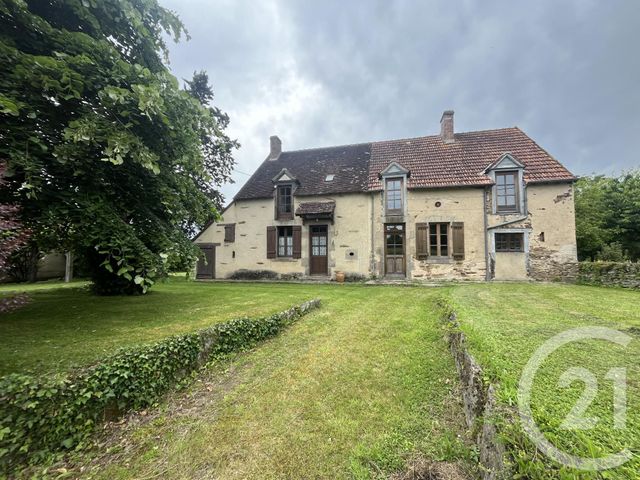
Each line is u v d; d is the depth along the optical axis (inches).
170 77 178.4
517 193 413.4
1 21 137.6
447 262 428.5
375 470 76.5
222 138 222.5
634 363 91.5
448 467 74.6
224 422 99.0
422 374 123.5
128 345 125.0
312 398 111.3
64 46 147.6
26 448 76.5
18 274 560.7
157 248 179.0
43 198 148.9
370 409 103.3
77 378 90.0
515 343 111.2
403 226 456.4
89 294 297.9
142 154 144.8
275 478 76.0
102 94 138.0
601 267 331.6
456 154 478.3
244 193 540.7
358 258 466.6
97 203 152.3
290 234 514.6
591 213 529.7
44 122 151.3
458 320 153.8
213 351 144.3
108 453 85.3
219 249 537.6
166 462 81.9
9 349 120.6
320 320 212.2
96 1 157.6
